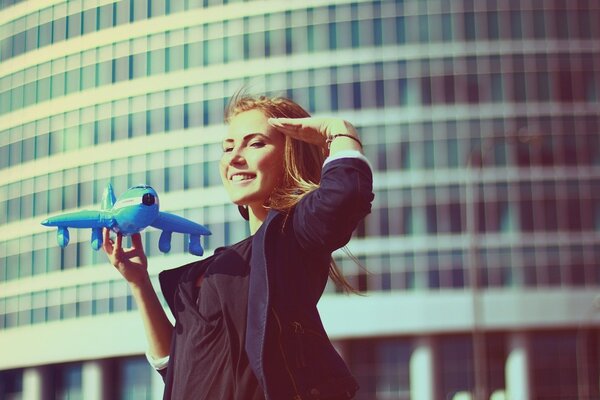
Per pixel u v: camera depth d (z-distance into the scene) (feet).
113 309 187.01
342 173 11.12
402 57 213.25
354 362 210.18
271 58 206.18
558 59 214.28
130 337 186.91
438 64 213.66
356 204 11.05
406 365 210.18
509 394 211.00
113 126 143.33
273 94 12.34
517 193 212.43
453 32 214.07
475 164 212.43
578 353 212.43
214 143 187.32
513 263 209.97
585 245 211.61
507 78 214.07
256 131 11.85
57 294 185.57
